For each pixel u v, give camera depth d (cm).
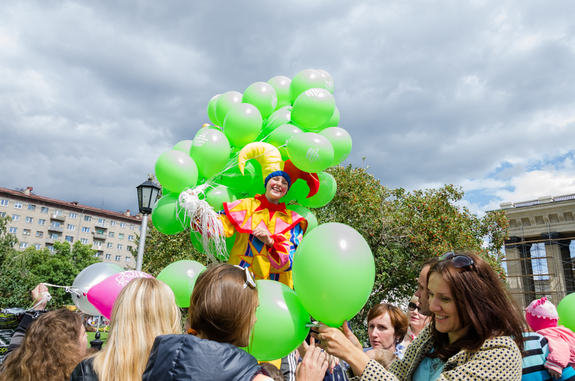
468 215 1262
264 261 281
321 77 343
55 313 205
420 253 1149
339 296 178
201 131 321
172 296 177
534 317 279
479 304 143
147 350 155
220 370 111
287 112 342
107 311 269
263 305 194
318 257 183
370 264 189
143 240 568
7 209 5416
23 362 187
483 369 136
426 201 1159
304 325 201
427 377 162
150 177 1329
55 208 5909
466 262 150
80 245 4066
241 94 373
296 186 328
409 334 349
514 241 2844
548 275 2652
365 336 1055
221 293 138
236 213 285
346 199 1170
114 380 146
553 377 177
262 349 192
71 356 192
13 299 2155
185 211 289
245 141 319
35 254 3575
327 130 328
